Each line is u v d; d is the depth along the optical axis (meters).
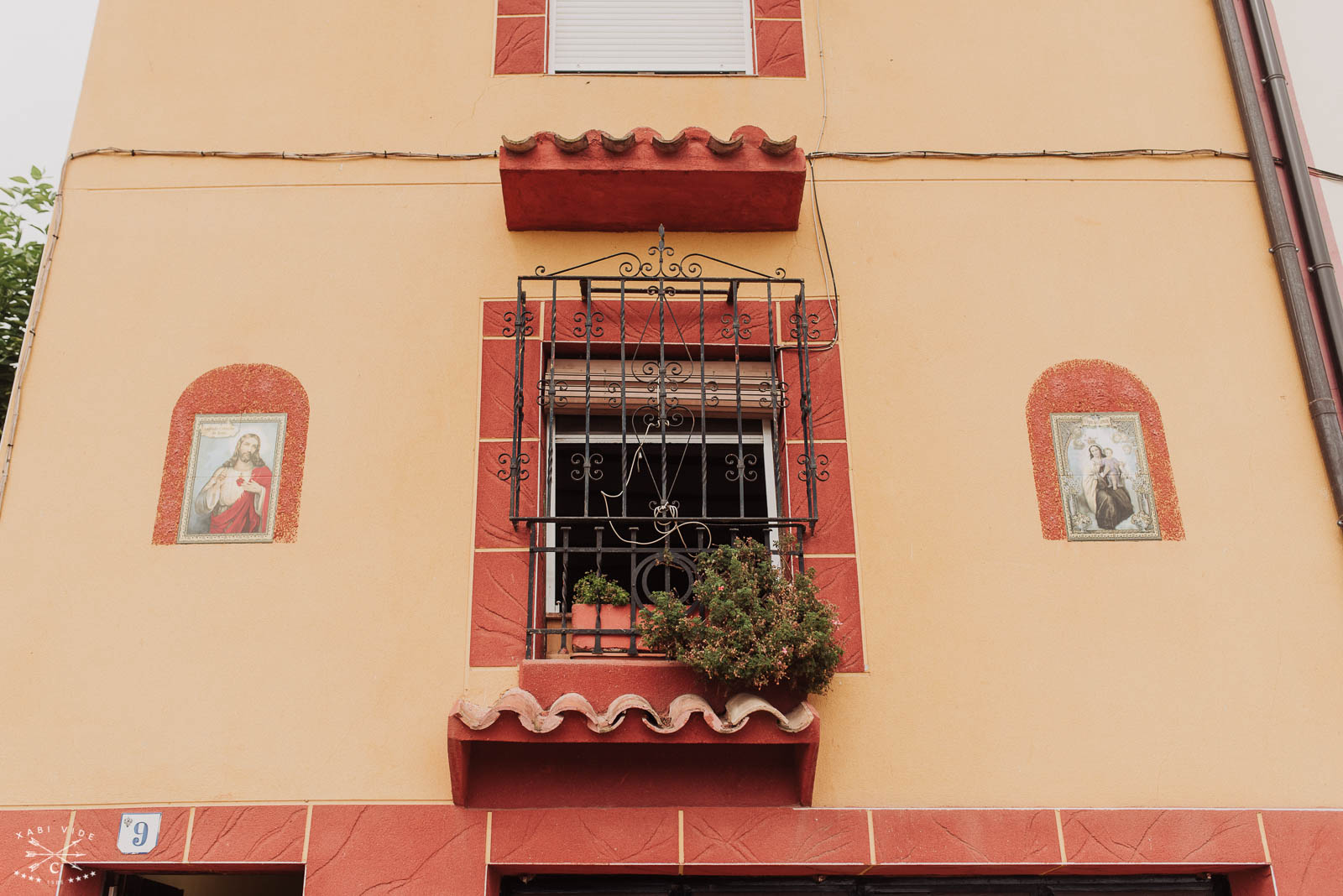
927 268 6.10
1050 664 5.34
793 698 5.00
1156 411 5.84
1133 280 6.12
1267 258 6.21
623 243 6.13
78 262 5.92
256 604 5.28
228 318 5.84
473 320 5.91
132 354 5.74
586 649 5.26
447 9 6.60
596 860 4.89
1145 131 6.47
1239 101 6.53
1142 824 5.07
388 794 4.98
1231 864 5.03
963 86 6.54
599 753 5.05
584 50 6.69
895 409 5.78
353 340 5.82
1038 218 6.24
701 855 4.92
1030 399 5.84
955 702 5.25
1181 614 5.45
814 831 4.99
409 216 6.11
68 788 4.95
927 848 4.99
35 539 5.35
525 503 5.50
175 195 6.10
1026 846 5.02
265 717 5.09
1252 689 5.32
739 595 4.92
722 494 5.90
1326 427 5.75
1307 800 5.15
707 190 5.86
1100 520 5.61
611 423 6.04
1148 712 5.27
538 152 5.74
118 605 5.25
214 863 4.88
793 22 6.65
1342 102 6.78
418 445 5.61
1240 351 5.99
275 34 6.50
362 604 5.29
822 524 5.53
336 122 6.30
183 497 5.47
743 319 5.96
